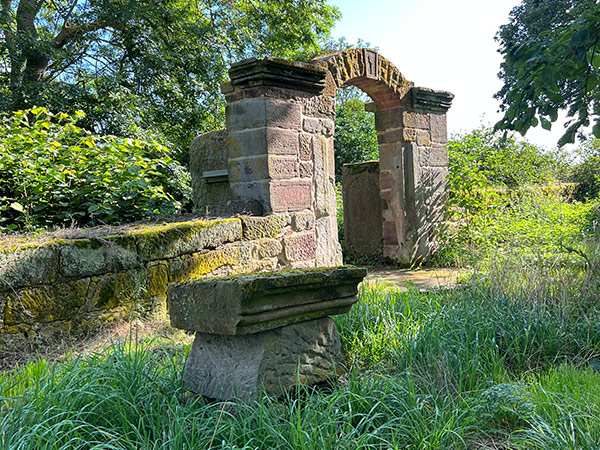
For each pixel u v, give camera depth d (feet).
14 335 11.46
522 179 38.47
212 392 8.68
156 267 14.44
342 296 9.58
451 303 13.85
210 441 6.97
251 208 19.49
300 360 9.02
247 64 19.26
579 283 14.33
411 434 7.67
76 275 12.59
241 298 7.96
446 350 10.61
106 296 13.23
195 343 9.19
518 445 7.37
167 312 14.73
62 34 38.34
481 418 8.29
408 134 27.48
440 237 28.71
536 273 14.42
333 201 22.48
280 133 19.98
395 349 11.42
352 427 7.68
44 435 6.52
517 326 12.05
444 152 29.63
